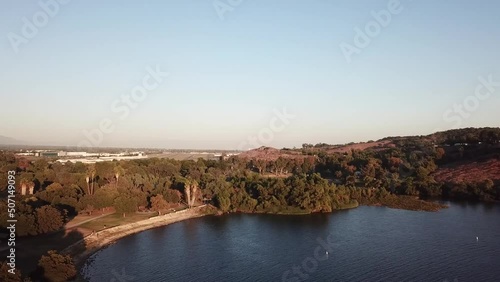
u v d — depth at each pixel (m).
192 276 86.69
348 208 170.50
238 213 161.50
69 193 139.00
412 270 89.25
